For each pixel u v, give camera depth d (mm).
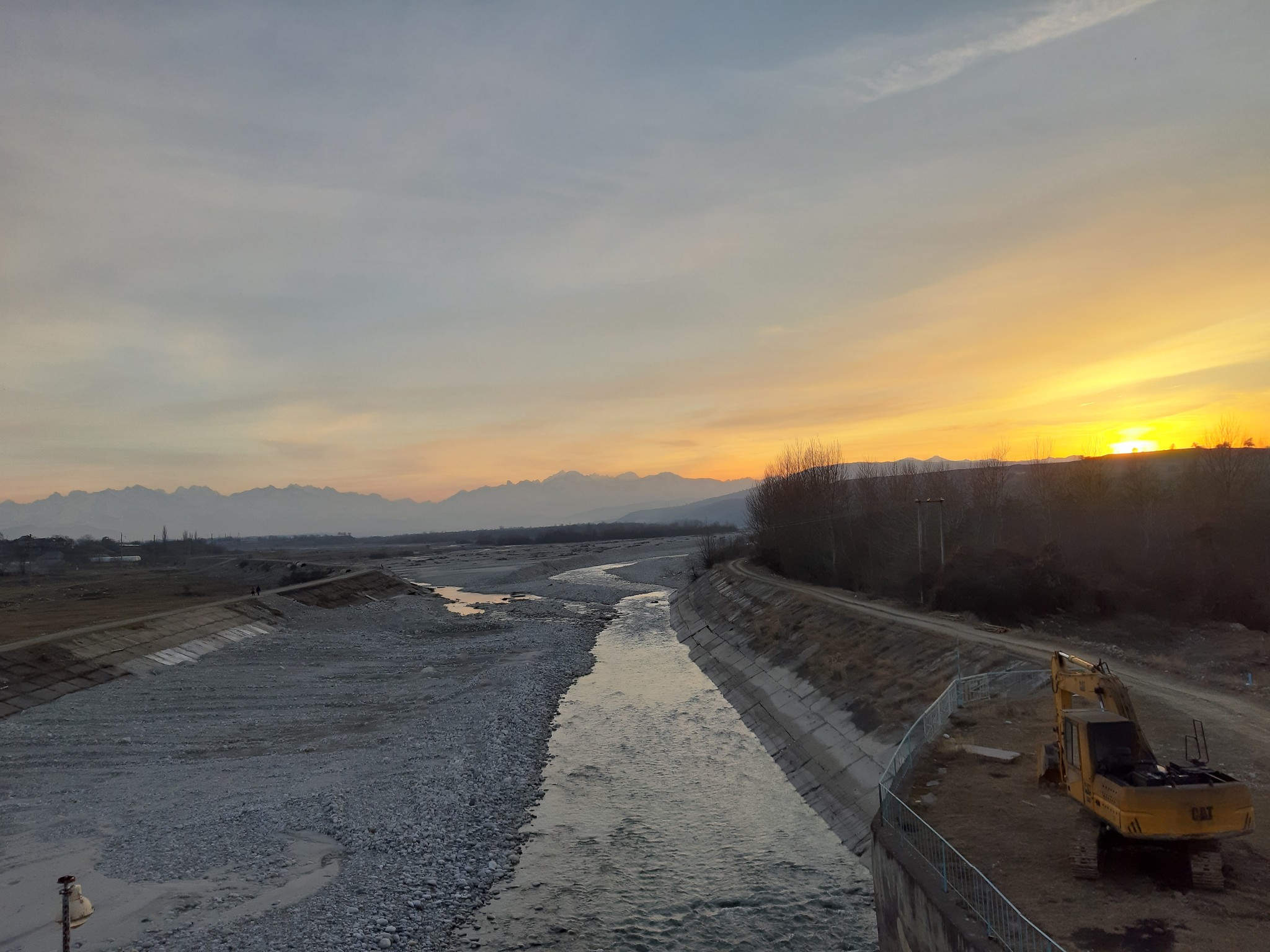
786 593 72625
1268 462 72625
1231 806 15172
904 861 18500
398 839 28375
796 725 40938
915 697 36688
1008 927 14742
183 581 164500
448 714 46438
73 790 34000
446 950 21453
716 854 27484
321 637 76500
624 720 45625
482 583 143500
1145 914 15148
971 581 52406
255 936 21750
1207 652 39656
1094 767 16672
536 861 27094
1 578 173500
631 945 21688
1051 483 80000
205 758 38938
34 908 23375
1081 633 44750
